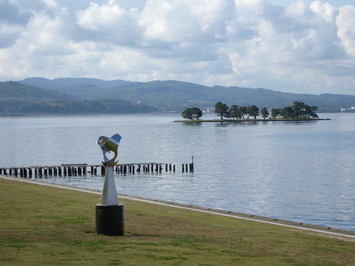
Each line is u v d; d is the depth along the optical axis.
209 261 21.50
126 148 157.62
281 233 30.62
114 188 25.75
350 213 56.94
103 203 25.64
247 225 33.31
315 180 86.12
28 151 148.25
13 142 184.38
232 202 64.94
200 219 34.34
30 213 31.56
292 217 54.94
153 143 177.75
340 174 94.00
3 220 28.66
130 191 75.44
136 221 31.12
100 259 20.53
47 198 39.50
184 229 29.33
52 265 19.19
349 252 25.72
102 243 23.55
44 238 24.03
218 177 91.06
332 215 55.94
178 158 127.62
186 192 73.94
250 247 25.20
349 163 113.00
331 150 146.88
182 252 22.91
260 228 32.28
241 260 22.17
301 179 87.50
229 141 186.25
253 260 22.34
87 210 33.97
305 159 122.50
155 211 36.84
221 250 23.98
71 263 19.66
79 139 199.38
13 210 32.44
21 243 22.72
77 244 23.09
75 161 122.69
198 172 98.81
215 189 76.69
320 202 64.25
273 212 57.88
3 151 148.25
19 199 37.81
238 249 24.53
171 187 79.31
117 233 25.64
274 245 26.17
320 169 102.31
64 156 134.12
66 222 28.88
